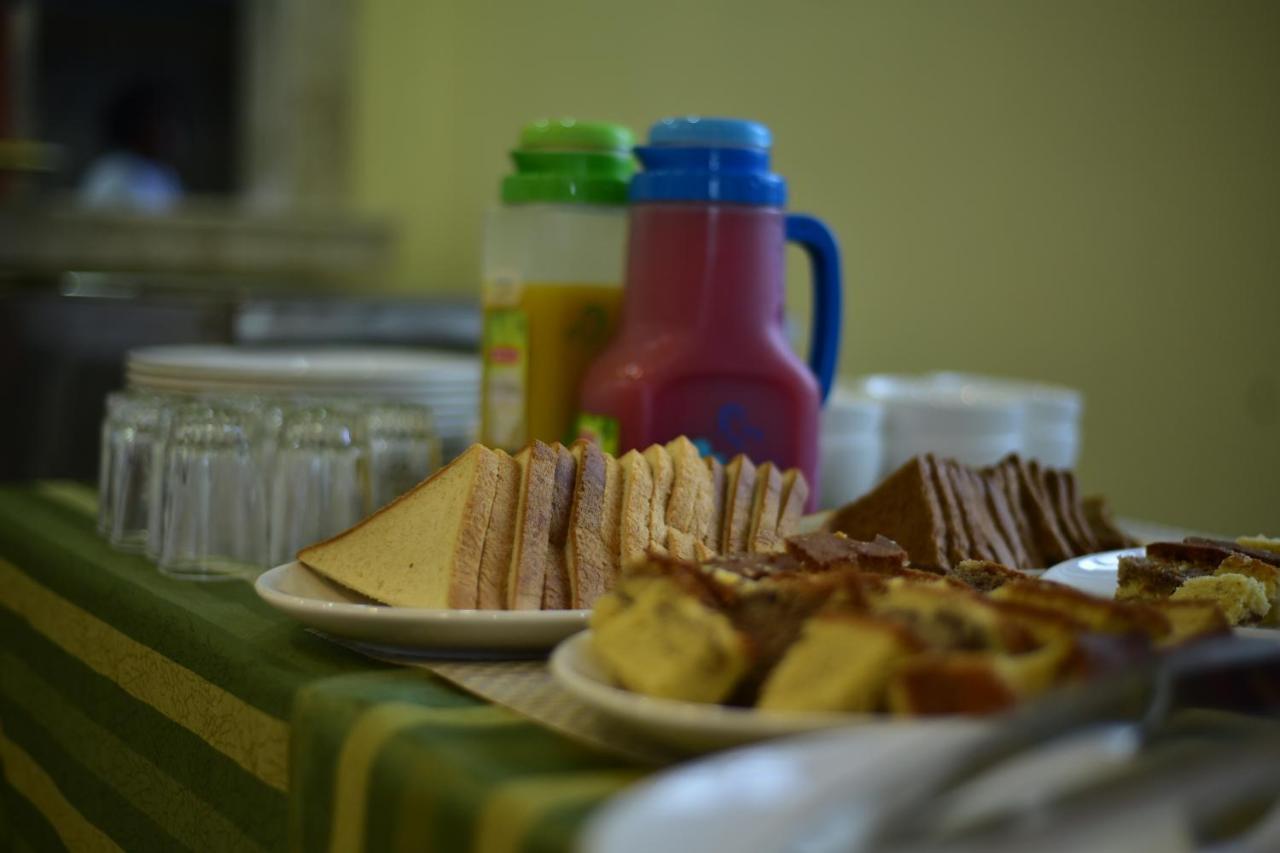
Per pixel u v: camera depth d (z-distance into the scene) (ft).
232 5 13.37
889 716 1.79
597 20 11.72
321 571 2.84
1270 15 7.52
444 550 2.72
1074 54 8.51
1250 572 2.53
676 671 1.89
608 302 3.96
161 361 4.76
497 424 4.01
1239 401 7.83
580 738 2.05
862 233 9.83
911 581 2.12
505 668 2.50
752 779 1.45
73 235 11.50
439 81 13.29
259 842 2.48
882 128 9.62
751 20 10.45
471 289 13.10
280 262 12.39
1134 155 8.26
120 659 3.22
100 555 3.68
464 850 1.80
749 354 3.58
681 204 3.59
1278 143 7.51
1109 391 8.52
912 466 3.24
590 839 1.37
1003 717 1.52
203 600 3.10
